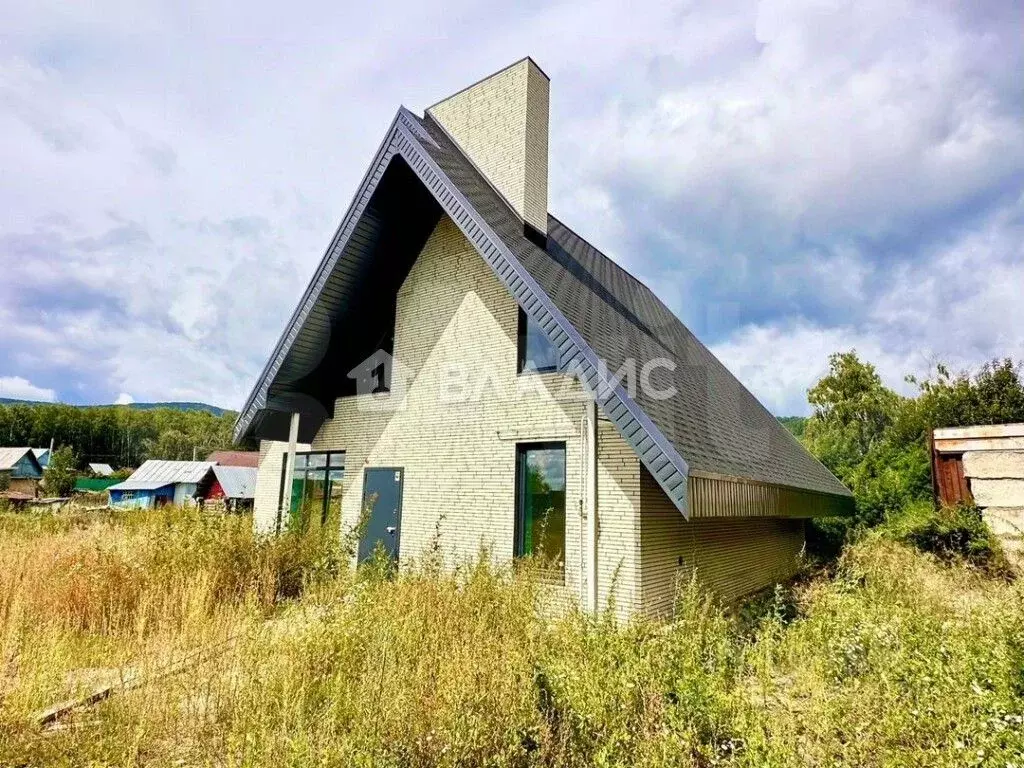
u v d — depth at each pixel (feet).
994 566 31.50
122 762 11.55
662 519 27.32
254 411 38.42
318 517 38.11
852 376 151.43
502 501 30.42
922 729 11.72
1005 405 78.64
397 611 17.69
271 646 15.78
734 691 13.05
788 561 47.52
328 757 10.64
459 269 35.88
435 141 37.19
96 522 47.09
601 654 14.20
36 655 16.55
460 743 11.10
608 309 35.76
